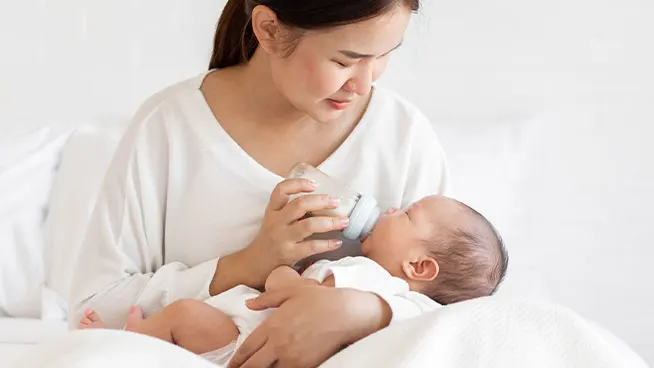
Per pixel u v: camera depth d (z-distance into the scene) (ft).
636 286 8.78
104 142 8.41
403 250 5.20
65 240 8.02
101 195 5.13
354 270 4.77
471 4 8.37
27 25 8.36
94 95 8.52
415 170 5.37
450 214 5.26
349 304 4.33
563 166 8.61
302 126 5.12
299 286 4.48
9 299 7.92
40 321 7.32
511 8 8.40
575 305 8.77
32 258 8.02
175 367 3.74
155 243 5.11
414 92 8.50
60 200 8.23
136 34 8.38
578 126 8.58
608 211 8.68
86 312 5.02
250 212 5.06
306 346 4.25
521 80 8.51
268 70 4.96
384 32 4.18
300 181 4.83
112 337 3.79
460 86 8.50
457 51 8.45
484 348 4.00
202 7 8.32
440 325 4.03
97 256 5.08
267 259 4.81
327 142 5.21
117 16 8.35
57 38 8.39
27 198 8.21
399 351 3.96
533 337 4.06
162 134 5.07
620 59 8.50
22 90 8.49
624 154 8.61
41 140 8.46
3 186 8.17
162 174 5.08
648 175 8.63
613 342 4.33
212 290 4.95
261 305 4.50
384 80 8.47
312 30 4.19
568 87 8.53
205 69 8.44
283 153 5.14
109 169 5.16
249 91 5.06
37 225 8.18
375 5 4.08
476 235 5.27
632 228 8.70
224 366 4.51
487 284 5.32
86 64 8.45
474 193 8.22
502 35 8.43
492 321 4.09
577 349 4.05
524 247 8.43
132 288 5.03
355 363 3.98
